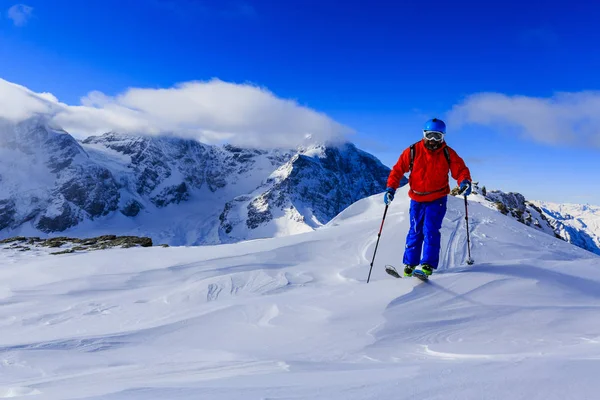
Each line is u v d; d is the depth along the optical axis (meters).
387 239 8.72
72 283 7.33
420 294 4.82
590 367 1.57
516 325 3.86
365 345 3.52
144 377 2.71
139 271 7.86
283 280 6.83
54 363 3.70
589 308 4.22
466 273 5.45
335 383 1.68
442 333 3.79
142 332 4.55
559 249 8.75
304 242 8.92
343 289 5.34
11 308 6.26
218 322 4.74
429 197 5.76
